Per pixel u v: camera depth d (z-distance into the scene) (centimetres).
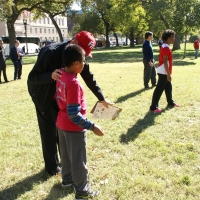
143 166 381
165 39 602
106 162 398
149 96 771
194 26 2020
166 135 487
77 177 292
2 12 2506
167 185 334
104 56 2752
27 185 348
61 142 305
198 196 311
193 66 1481
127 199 310
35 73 322
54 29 7900
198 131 498
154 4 2597
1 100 808
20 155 433
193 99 714
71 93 258
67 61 261
